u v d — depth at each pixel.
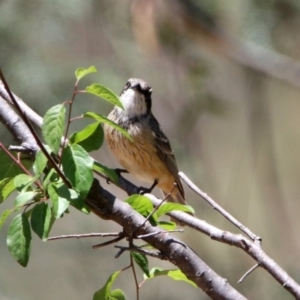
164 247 5.74
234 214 13.86
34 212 5.14
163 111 13.11
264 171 15.43
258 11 12.20
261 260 6.12
